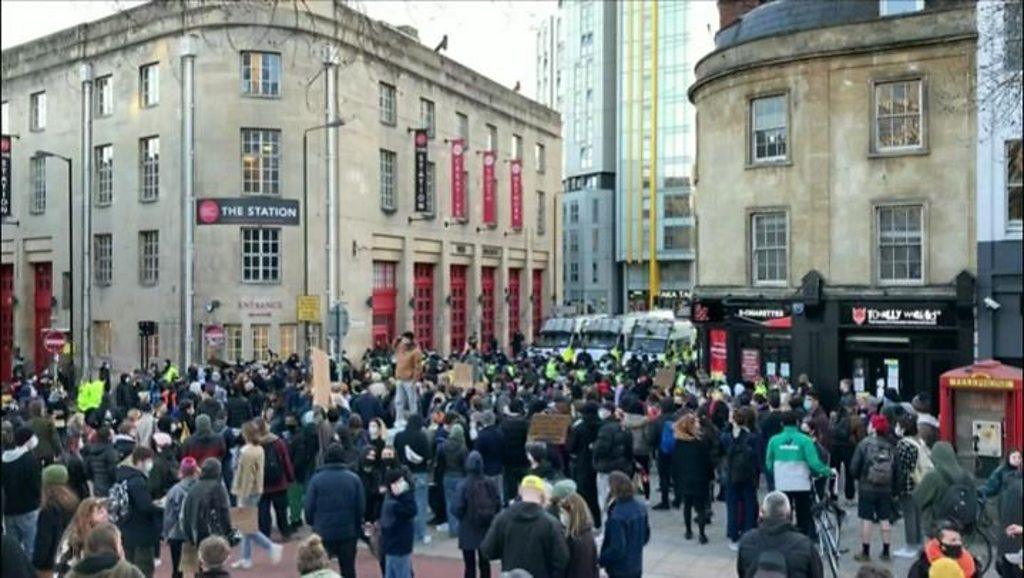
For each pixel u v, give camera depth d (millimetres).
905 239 23312
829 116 24078
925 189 22844
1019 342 21125
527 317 53250
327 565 6910
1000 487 9820
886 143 23531
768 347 25578
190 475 10047
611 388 19734
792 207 24594
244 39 31844
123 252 36594
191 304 33719
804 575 6902
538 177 55844
